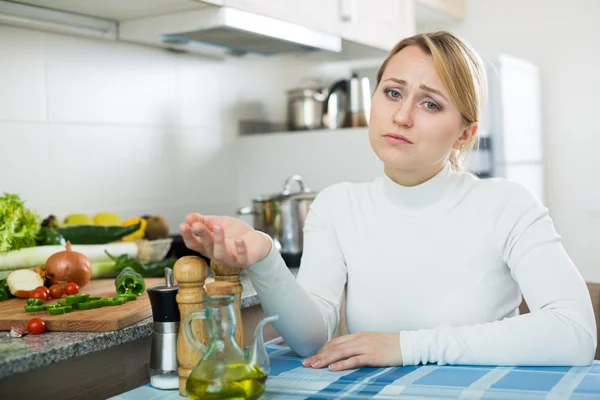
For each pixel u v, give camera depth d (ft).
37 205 6.68
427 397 3.36
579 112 11.80
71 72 7.01
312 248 4.92
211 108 8.88
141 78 7.84
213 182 8.93
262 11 6.91
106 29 7.10
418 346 4.04
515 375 3.76
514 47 12.23
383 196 4.82
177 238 7.32
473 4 12.47
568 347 3.99
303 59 10.09
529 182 11.18
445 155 4.45
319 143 8.88
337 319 4.76
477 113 4.48
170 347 3.75
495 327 4.07
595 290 5.91
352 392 3.49
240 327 3.71
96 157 7.29
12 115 6.45
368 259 4.73
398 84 4.32
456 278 4.53
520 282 4.40
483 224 4.55
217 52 8.53
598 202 11.69
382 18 9.02
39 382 3.87
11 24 6.37
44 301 4.91
